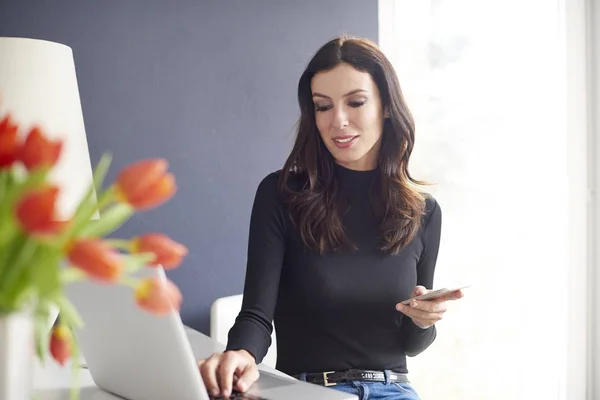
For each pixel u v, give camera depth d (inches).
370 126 70.6
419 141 107.9
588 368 111.8
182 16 93.6
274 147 100.3
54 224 24.4
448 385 109.8
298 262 70.3
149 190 26.7
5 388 28.4
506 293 110.0
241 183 98.3
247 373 55.6
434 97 108.2
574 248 111.0
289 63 100.7
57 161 27.2
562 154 110.0
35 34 86.2
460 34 108.4
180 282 95.2
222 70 96.4
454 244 109.0
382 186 72.4
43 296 27.4
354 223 72.4
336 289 69.2
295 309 70.2
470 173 109.1
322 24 102.8
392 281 71.1
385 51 107.0
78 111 72.1
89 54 89.0
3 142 27.1
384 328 70.6
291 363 70.1
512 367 110.4
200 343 71.4
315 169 72.0
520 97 109.4
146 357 45.3
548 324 110.7
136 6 91.0
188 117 94.7
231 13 96.5
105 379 51.9
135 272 40.6
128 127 91.4
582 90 110.1
